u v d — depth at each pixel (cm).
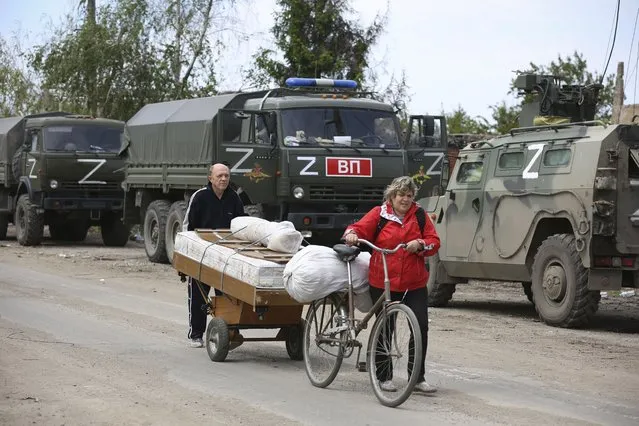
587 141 1384
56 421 786
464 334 1321
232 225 1130
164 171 2245
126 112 3847
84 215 2823
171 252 2252
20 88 4325
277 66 3631
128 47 3831
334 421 798
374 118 1989
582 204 1369
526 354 1157
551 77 1728
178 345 1179
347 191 1947
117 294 1694
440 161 2055
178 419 800
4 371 989
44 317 1386
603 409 856
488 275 1566
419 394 909
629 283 1424
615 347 1227
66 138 2767
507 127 4069
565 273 1391
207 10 3903
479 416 820
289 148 1911
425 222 887
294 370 1034
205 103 2108
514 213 1498
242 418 807
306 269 905
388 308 864
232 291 1023
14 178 2938
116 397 879
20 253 2525
